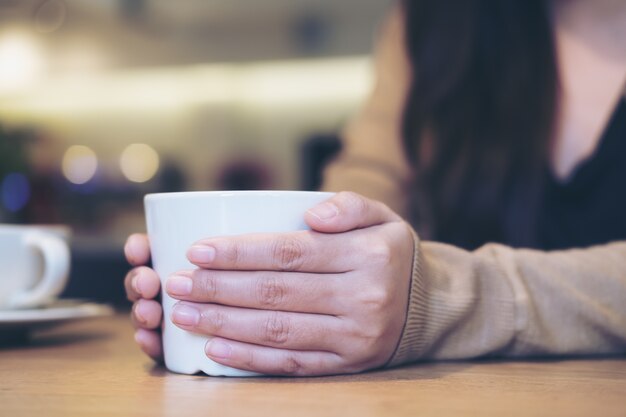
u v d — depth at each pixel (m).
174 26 2.55
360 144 1.02
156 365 0.51
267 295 0.45
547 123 0.87
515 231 0.85
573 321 0.54
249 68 2.77
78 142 3.17
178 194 0.46
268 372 0.46
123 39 2.48
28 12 2.15
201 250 0.44
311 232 0.45
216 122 3.10
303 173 3.06
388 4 2.43
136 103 3.14
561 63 0.90
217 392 0.42
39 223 2.88
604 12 0.88
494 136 0.88
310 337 0.45
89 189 3.09
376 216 0.47
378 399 0.40
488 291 0.53
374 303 0.45
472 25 0.91
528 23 0.89
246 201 0.45
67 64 2.46
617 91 0.87
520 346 0.53
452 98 0.91
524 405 0.39
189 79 2.92
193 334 0.47
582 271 0.55
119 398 0.41
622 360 0.53
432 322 0.50
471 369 0.49
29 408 0.39
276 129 3.09
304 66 2.77
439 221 0.91
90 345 0.61
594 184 0.84
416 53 0.98
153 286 0.48
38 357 0.55
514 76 0.88
